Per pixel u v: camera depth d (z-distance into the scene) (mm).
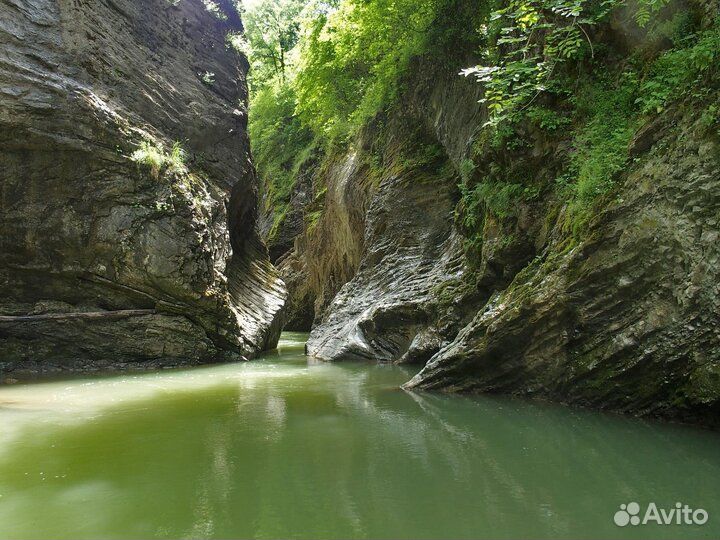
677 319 5277
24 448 4918
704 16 5848
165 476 4109
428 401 7027
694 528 3127
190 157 14797
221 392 8180
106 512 3439
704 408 5141
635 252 5594
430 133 15086
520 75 7359
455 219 11258
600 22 7367
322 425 5723
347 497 3646
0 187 10844
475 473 4117
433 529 3150
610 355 5891
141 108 13555
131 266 11844
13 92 10711
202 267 12531
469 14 12062
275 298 17656
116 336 11836
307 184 30828
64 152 11266
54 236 11297
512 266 8375
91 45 12609
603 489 3756
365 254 15242
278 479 4020
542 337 6629
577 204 6594
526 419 5883
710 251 4934
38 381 9750
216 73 16984
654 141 5770
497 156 9000
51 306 11562
